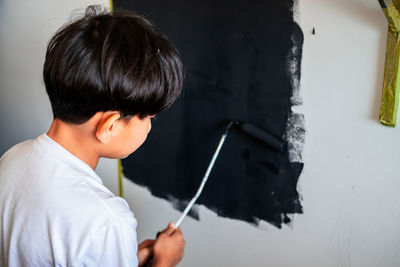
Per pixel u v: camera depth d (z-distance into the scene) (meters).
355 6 0.81
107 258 0.57
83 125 0.59
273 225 1.08
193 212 1.21
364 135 0.87
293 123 0.95
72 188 0.58
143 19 0.61
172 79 0.60
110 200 0.60
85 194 0.58
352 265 0.98
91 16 0.59
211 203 1.16
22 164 0.62
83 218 0.56
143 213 1.30
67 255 0.57
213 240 1.20
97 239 0.56
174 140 1.15
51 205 0.57
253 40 0.94
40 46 1.27
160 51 0.58
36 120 1.37
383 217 0.90
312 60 0.88
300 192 1.00
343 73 0.86
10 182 0.62
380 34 0.80
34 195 0.59
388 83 0.80
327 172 0.95
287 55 0.91
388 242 0.91
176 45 1.05
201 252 1.24
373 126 0.85
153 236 1.31
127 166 1.27
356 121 0.87
